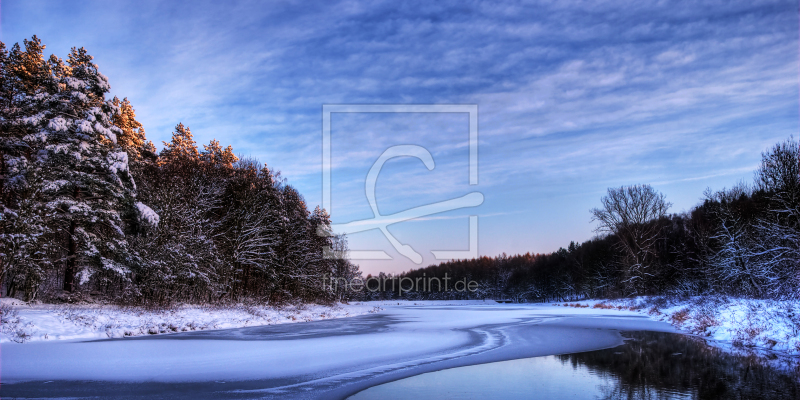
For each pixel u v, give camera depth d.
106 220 24.72
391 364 12.80
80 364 11.90
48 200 24.00
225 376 10.84
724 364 13.01
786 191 28.59
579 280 85.75
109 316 19.17
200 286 29.14
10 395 8.93
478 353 15.11
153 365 12.02
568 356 14.62
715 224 40.72
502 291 131.25
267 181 37.34
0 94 26.16
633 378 11.06
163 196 27.16
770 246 26.42
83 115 24.31
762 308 19.31
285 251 38.53
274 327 24.23
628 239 55.09
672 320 28.00
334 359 13.39
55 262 25.17
